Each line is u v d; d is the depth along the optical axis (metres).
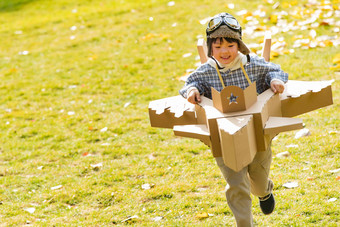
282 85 5.73
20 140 11.34
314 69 13.04
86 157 10.16
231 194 5.79
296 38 15.34
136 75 14.69
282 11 17.72
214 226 7.03
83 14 22.17
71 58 16.92
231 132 4.77
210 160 9.45
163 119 6.18
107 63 16.00
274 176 8.33
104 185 8.82
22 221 7.64
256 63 6.10
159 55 16.08
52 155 10.38
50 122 12.22
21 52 18.12
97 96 13.58
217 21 5.76
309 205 7.23
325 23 16.09
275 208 7.29
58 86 14.55
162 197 8.14
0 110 13.28
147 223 7.30
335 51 14.11
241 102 5.25
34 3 25.78
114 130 11.36
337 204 7.16
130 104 12.82
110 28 19.61
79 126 11.82
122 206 7.97
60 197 8.47
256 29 16.50
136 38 18.03
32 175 9.56
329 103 6.03
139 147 10.40
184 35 17.53
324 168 8.35
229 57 5.90
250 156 5.01
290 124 5.20
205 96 6.36
